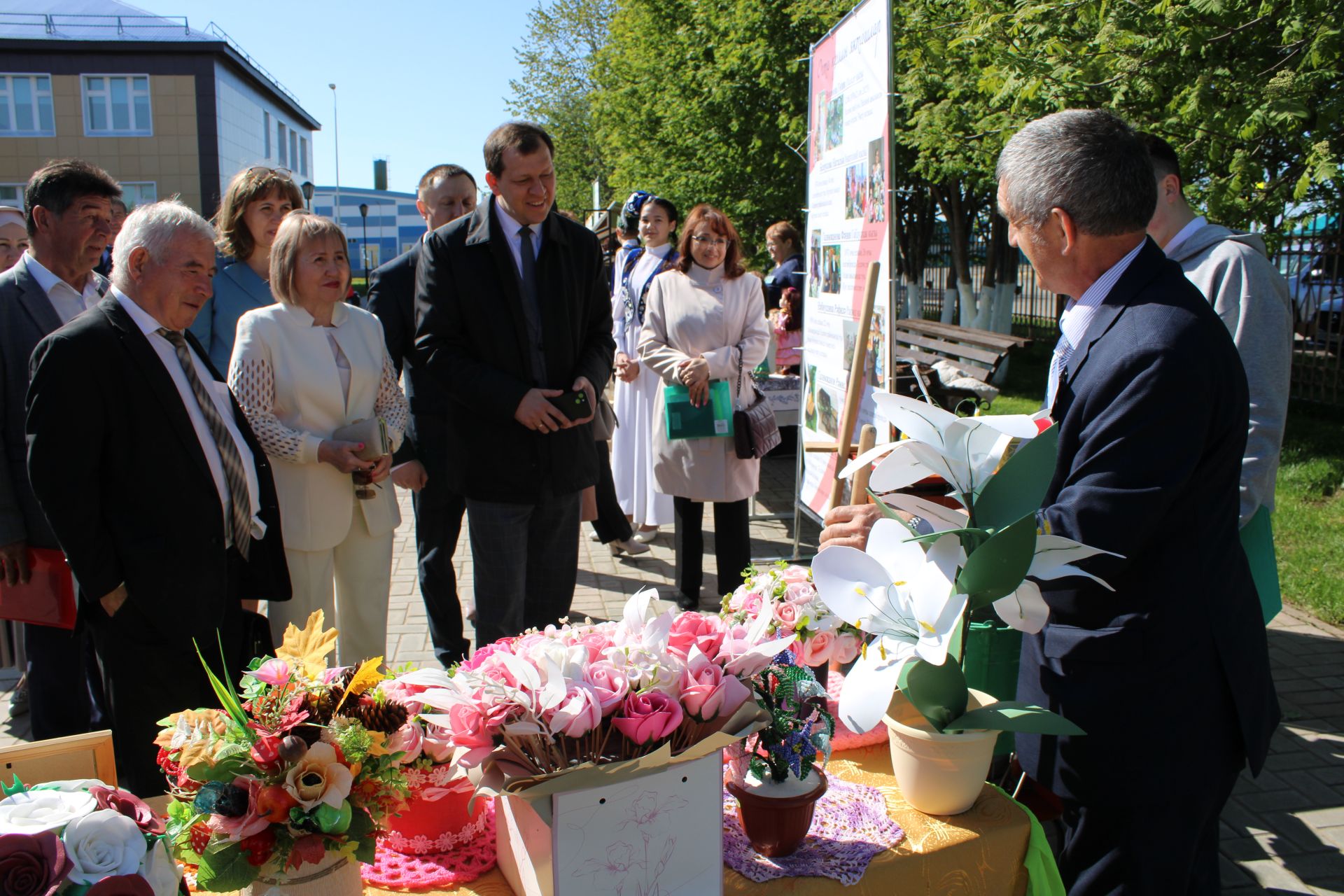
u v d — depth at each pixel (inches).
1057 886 67.7
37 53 1330.0
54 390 85.5
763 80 498.6
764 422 170.7
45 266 119.7
